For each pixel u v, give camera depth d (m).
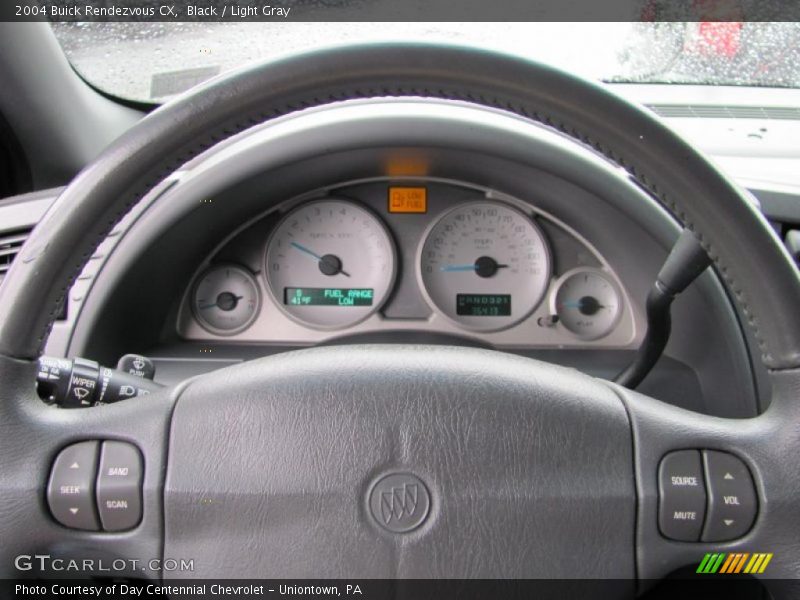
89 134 2.11
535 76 0.77
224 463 0.85
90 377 0.96
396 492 0.83
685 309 1.88
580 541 0.84
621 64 2.32
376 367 0.89
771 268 0.81
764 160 2.05
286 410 0.86
